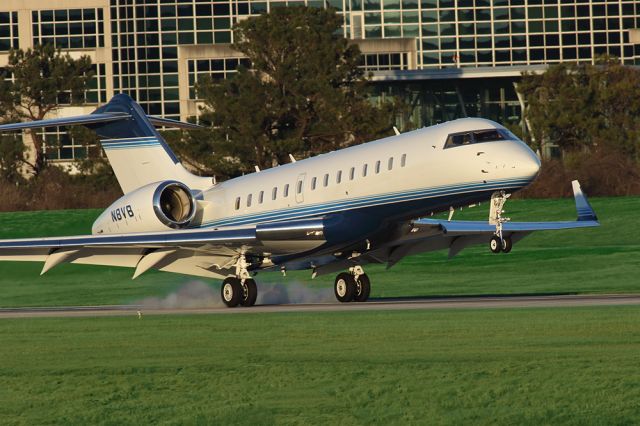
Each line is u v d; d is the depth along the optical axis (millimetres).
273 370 52562
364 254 90062
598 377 48781
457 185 79688
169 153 99625
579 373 49562
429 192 81000
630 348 54938
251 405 46562
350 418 44312
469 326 63875
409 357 54438
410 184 81750
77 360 57250
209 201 95375
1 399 48938
